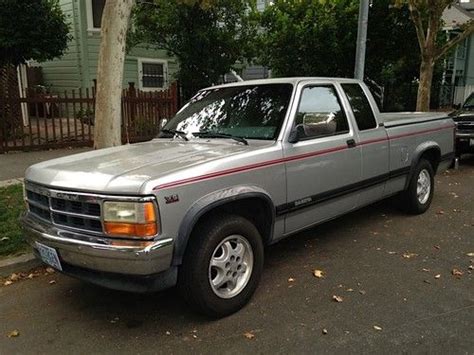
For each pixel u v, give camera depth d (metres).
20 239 4.90
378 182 5.32
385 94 18.77
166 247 3.11
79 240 3.19
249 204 3.87
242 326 3.47
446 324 3.44
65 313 3.75
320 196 4.45
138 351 3.19
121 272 3.08
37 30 11.45
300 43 14.78
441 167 6.70
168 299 3.96
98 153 4.13
